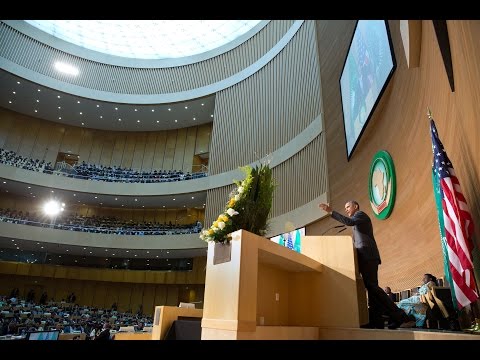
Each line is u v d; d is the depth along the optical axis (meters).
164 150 25.50
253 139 18.48
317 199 12.86
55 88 21.78
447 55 3.88
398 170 7.23
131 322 18.33
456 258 3.57
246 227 2.98
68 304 20.72
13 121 24.12
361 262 3.55
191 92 22.22
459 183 3.97
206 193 20.44
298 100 15.85
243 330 2.46
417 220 6.32
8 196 22.67
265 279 3.30
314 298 3.51
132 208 24.83
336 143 12.02
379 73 7.49
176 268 22.81
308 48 15.66
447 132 4.60
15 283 22.11
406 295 6.19
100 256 23.44
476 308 3.68
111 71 23.62
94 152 25.44
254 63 20.06
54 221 21.69
